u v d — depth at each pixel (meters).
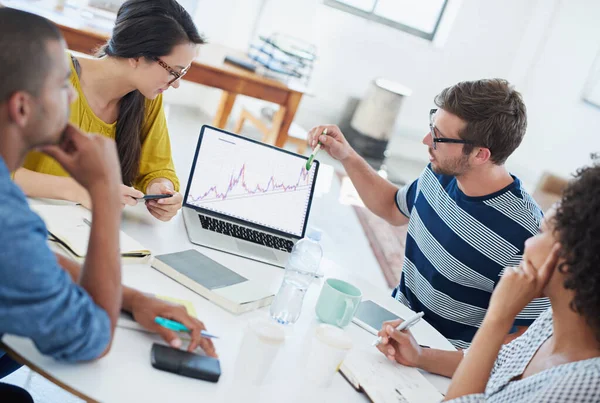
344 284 1.46
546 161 6.67
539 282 1.11
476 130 1.73
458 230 1.86
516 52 6.58
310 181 1.82
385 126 6.13
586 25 6.28
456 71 6.51
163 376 1.04
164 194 1.64
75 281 1.11
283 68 4.04
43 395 1.90
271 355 1.08
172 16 1.62
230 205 1.74
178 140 4.71
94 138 0.98
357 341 1.40
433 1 6.26
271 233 1.77
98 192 0.98
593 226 0.99
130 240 1.41
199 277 1.36
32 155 1.64
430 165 2.03
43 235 0.88
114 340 1.07
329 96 6.24
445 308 1.90
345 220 4.43
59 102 0.90
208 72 3.51
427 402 1.22
